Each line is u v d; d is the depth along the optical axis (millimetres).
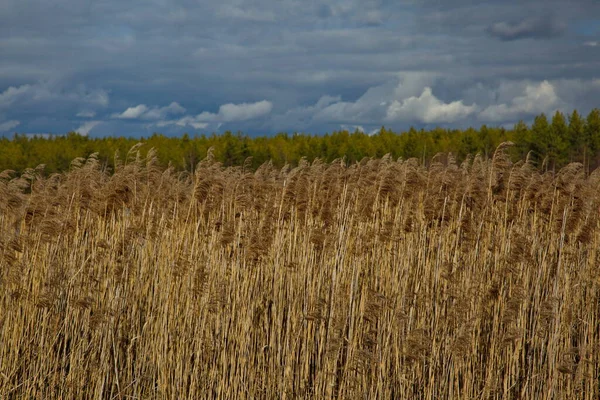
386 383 10984
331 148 93812
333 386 11078
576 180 14422
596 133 72688
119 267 12094
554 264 13719
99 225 13375
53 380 10844
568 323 12156
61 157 88188
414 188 14367
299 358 11922
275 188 15344
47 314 11320
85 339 11383
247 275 12234
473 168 15148
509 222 14719
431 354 11211
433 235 13844
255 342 11961
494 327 11828
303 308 12492
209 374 11367
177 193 13711
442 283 12781
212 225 13359
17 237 11922
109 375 11516
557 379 11375
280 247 13438
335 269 12352
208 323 11688
